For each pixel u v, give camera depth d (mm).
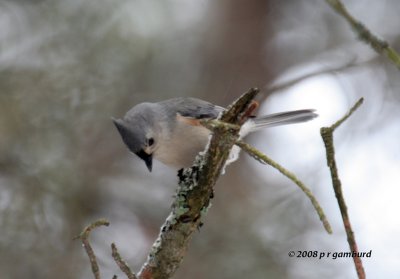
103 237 12359
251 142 13641
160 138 8656
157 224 12906
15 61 12375
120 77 12664
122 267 5484
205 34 14539
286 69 14562
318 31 14328
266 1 14992
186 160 8773
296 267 11484
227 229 11844
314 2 14438
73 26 12523
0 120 12047
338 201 4820
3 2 12641
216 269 11391
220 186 12945
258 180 13281
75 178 12180
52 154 12102
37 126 12109
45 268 11570
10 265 11484
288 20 14758
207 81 14352
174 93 13414
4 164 11969
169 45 13453
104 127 12719
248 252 11531
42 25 12555
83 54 12477
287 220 11930
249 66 14656
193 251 11641
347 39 13922
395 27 13680
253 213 12141
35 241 11672
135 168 13367
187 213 6039
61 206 12055
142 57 12930
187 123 8523
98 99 12469
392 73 13078
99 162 12930
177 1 13328
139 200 13016
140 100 12945
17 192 11859
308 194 5090
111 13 12609
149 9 12852
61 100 12242
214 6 14945
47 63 12367
